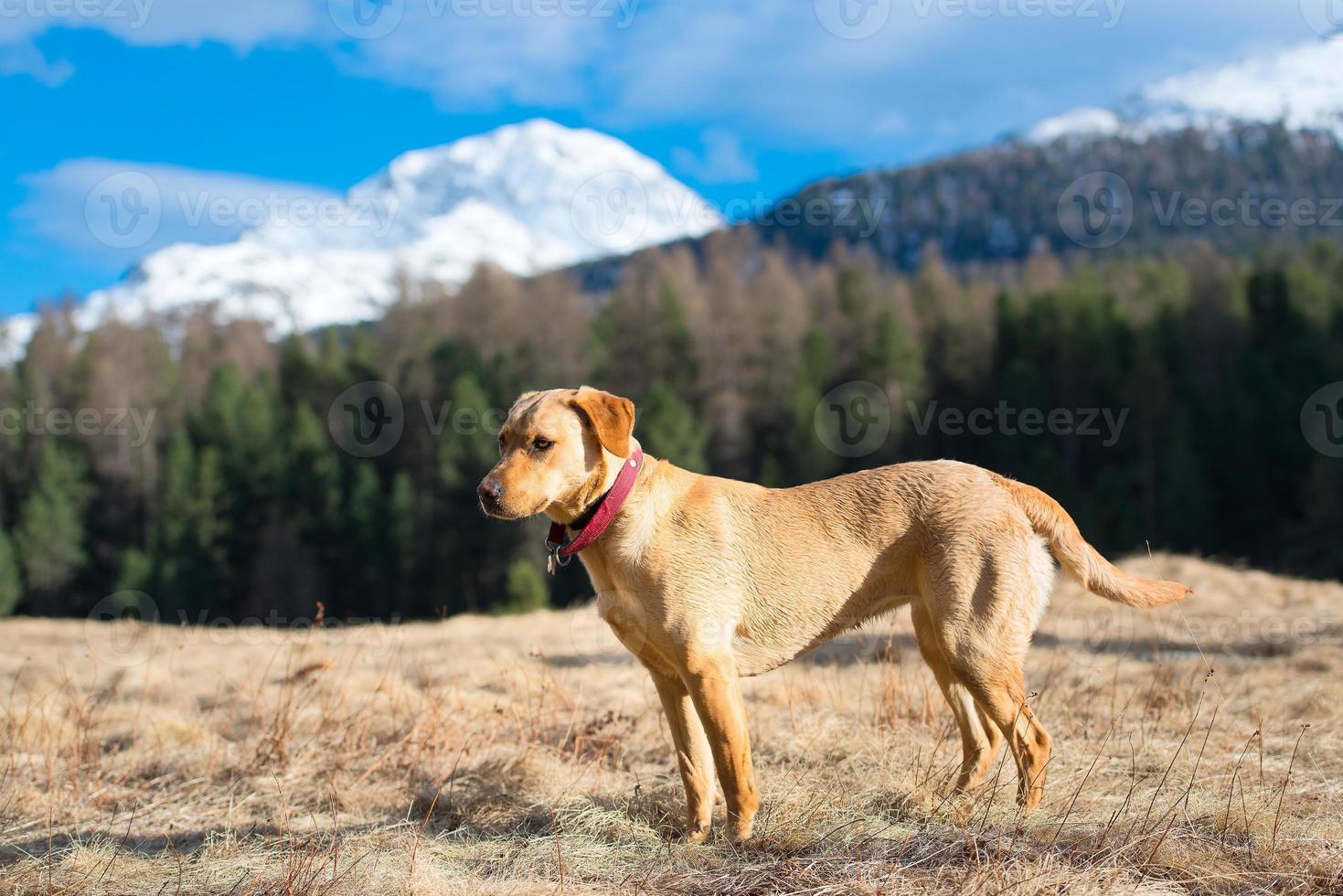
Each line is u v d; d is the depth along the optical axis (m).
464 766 5.51
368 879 3.72
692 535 4.18
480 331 54.97
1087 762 4.99
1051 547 4.39
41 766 5.94
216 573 46.66
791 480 42.59
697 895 3.54
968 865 3.53
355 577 44.44
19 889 3.83
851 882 3.48
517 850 4.16
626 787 5.02
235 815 5.03
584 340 53.62
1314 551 34.03
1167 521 35.38
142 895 3.74
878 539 4.32
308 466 47.44
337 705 6.89
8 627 19.31
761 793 4.56
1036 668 8.00
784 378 47.16
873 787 4.61
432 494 44.81
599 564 4.25
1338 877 3.44
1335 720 5.67
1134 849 3.66
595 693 7.57
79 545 48.06
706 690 4.05
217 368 55.81
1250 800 4.13
